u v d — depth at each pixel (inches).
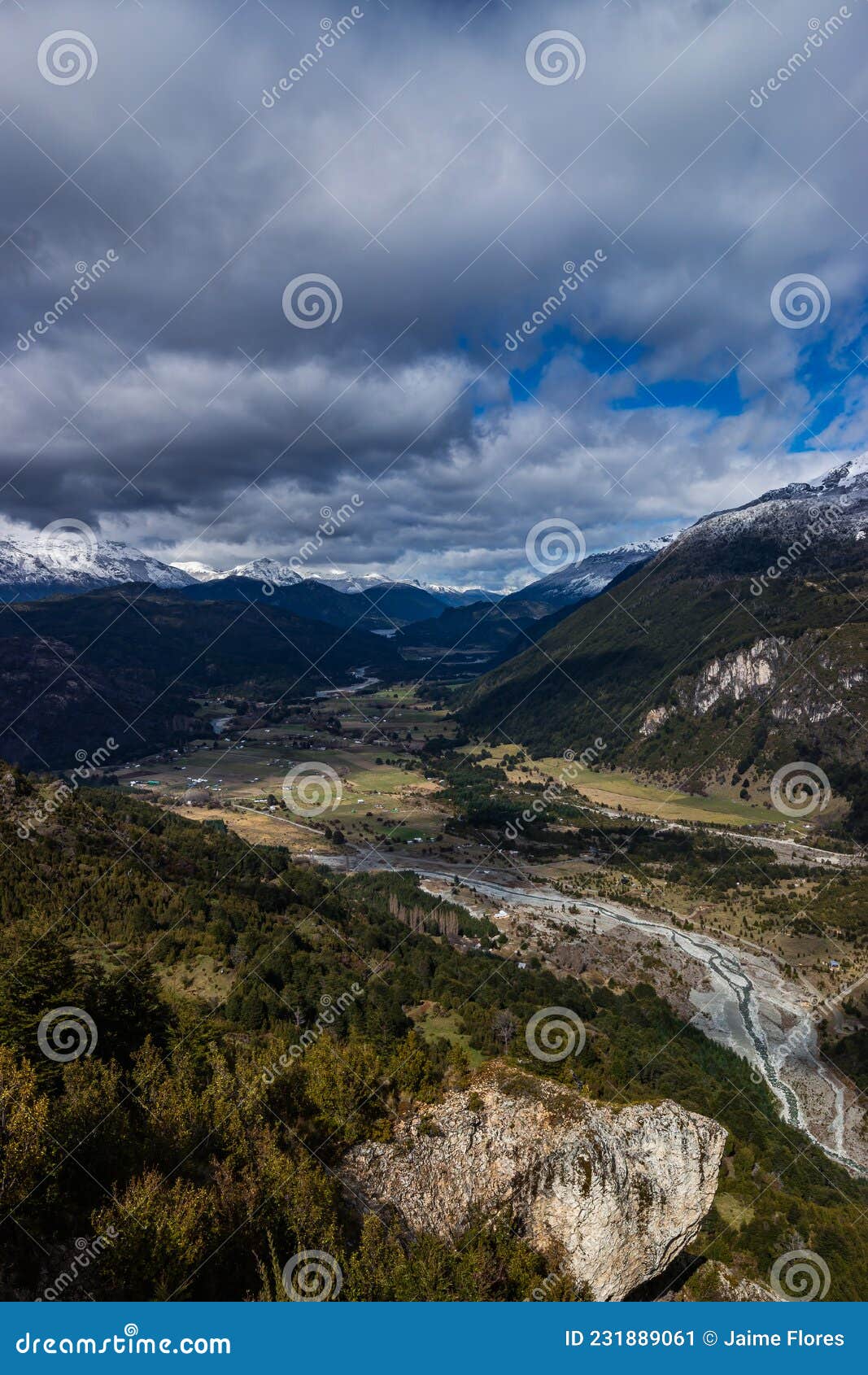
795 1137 2997.0
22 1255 964.0
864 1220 2228.1
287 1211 1146.7
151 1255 992.9
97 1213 1024.2
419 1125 1588.3
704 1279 1672.0
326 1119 1556.3
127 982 1844.2
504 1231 1364.4
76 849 3735.2
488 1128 1578.5
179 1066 1569.9
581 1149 1518.2
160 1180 1112.8
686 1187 1563.7
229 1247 1098.1
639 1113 1667.1
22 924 2851.9
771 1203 2159.2
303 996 2760.8
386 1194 1416.1
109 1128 1191.6
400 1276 1115.9
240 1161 1272.1
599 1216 1421.0
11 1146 1010.1
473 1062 2529.5
